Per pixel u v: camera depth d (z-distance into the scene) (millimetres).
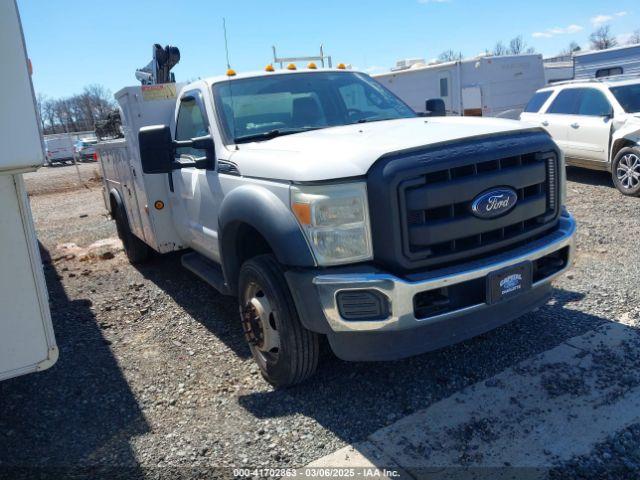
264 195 3342
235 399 3650
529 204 3342
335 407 3436
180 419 3477
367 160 3021
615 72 15797
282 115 4461
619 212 7832
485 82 17094
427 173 2980
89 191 19078
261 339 3664
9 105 2438
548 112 11062
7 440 3377
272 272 3428
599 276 5191
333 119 4586
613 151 9320
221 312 5262
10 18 2414
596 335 4004
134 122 5422
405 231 2961
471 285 3164
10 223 2711
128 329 5047
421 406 3363
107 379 4078
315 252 3070
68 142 37469
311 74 4883
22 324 2795
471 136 3219
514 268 3193
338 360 3994
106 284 6551
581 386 3389
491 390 3449
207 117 4398
